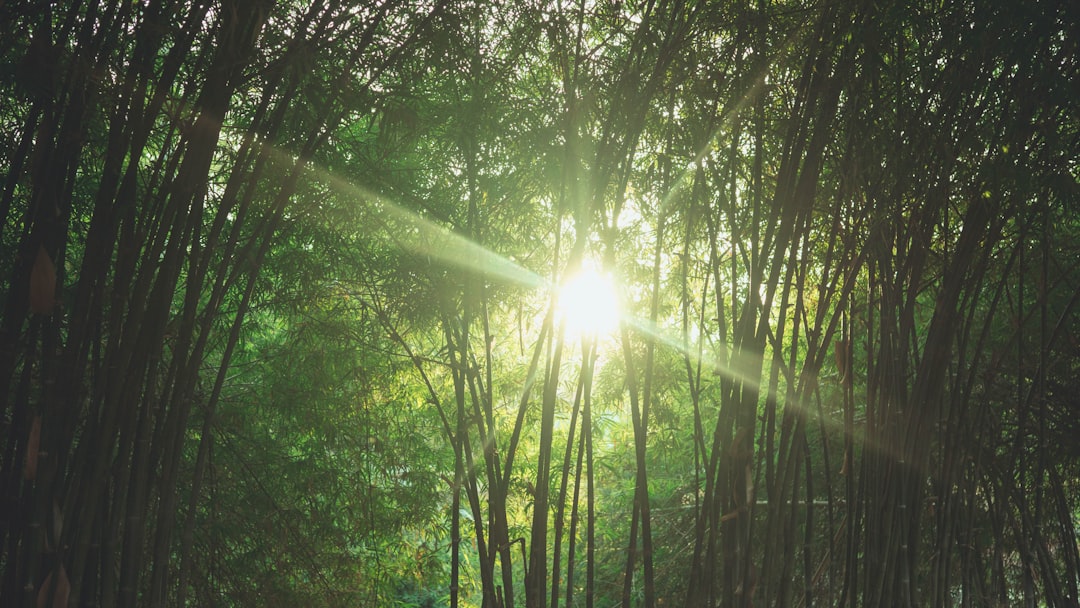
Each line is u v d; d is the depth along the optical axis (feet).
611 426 22.71
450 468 17.88
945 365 11.53
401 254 12.93
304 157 9.14
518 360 17.33
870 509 11.59
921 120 10.27
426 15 9.56
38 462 7.48
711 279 14.61
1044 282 12.69
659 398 16.19
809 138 10.54
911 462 11.46
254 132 8.66
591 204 10.09
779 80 11.14
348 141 12.36
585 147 10.83
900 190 10.51
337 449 17.28
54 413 7.61
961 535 13.44
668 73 10.73
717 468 10.90
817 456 19.26
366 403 16.62
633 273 12.91
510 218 12.12
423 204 12.25
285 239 13.16
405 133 10.86
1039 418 13.25
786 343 17.15
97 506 7.79
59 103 7.65
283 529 16.34
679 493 23.21
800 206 10.05
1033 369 15.05
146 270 7.99
